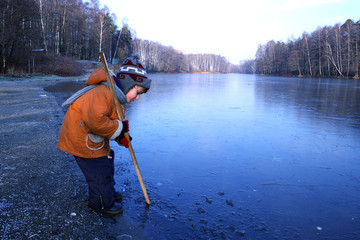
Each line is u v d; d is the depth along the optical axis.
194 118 7.29
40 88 14.90
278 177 3.48
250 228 2.35
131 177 3.32
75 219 2.31
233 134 5.61
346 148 4.73
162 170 3.60
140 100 11.52
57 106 8.38
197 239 2.17
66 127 2.24
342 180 3.41
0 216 2.23
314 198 2.94
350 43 47.94
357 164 3.97
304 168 3.80
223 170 3.67
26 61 27.81
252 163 3.96
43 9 38.22
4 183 2.87
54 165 3.48
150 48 79.62
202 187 3.13
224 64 140.75
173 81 31.67
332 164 3.97
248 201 2.84
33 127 5.48
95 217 2.38
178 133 5.59
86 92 2.19
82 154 2.29
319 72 55.62
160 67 83.81
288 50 69.62
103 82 2.22
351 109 9.45
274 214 2.60
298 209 2.70
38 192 2.72
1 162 3.47
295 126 6.48
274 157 4.23
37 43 35.06
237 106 9.94
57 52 41.69
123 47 64.00
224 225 2.39
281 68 74.19
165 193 2.94
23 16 24.33
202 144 4.82
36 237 2.01
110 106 2.19
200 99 12.23
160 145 4.72
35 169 3.31
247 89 19.77
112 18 62.12
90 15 49.41
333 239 2.23
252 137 5.41
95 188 2.38
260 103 10.96
